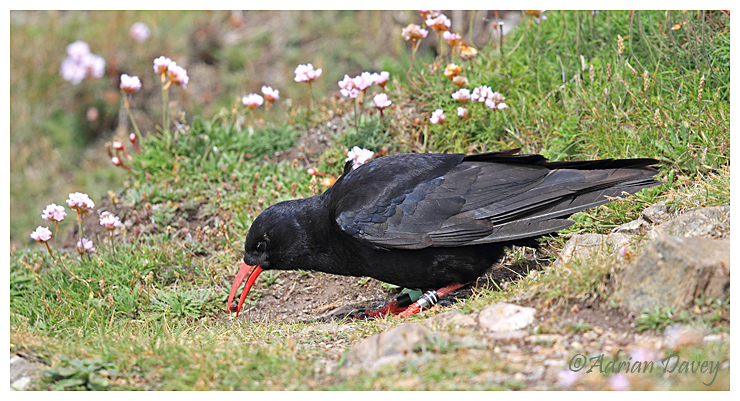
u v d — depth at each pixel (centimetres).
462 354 607
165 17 1992
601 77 1155
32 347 691
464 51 1220
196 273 1066
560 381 554
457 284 886
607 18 1209
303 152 1252
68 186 1764
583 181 823
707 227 731
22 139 1839
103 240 1180
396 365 598
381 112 1184
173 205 1201
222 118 1412
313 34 1972
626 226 868
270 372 632
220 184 1219
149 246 1117
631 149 1020
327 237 881
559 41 1273
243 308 995
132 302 974
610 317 642
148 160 1270
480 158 867
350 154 1052
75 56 1806
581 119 1112
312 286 1030
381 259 855
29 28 1994
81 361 651
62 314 941
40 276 1032
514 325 657
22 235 1633
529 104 1165
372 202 842
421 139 1236
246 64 1944
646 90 1023
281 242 897
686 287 607
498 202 831
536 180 839
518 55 1284
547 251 948
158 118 1883
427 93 1265
